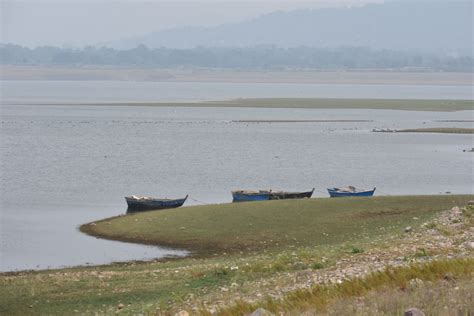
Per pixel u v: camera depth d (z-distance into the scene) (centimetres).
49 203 13650
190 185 16325
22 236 10612
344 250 7219
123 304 6188
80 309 6162
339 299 4469
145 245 9844
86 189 15362
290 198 13088
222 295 5681
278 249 9119
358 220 10544
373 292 4559
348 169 19012
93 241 10219
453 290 4359
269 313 4300
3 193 14650
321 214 10938
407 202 11700
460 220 8375
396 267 5419
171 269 7700
